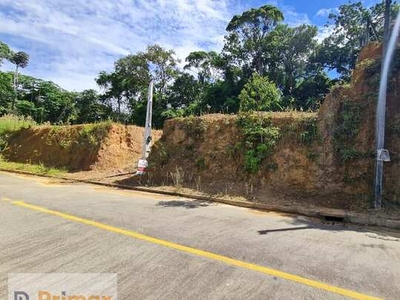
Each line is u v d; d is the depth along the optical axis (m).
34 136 18.16
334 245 4.67
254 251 4.23
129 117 39.12
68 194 8.59
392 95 7.97
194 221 5.86
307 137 8.75
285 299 2.94
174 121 12.41
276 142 9.30
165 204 7.57
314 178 8.23
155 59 36.81
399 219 6.21
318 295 3.04
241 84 33.50
